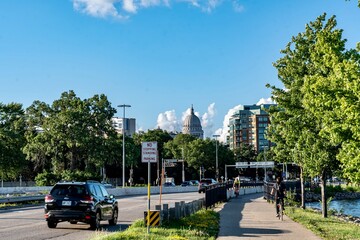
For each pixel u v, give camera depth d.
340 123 13.98
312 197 76.81
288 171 140.88
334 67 13.37
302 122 24.38
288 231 18.42
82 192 19.06
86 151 81.12
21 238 16.19
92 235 17.09
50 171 78.06
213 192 33.25
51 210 18.97
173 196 52.38
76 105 80.19
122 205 35.91
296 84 25.88
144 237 14.67
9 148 59.31
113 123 83.69
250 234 17.44
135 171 119.88
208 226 19.47
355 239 16.56
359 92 12.08
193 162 124.38
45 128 77.38
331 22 27.11
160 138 139.75
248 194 59.25
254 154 173.75
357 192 96.56
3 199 34.12
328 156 22.88
